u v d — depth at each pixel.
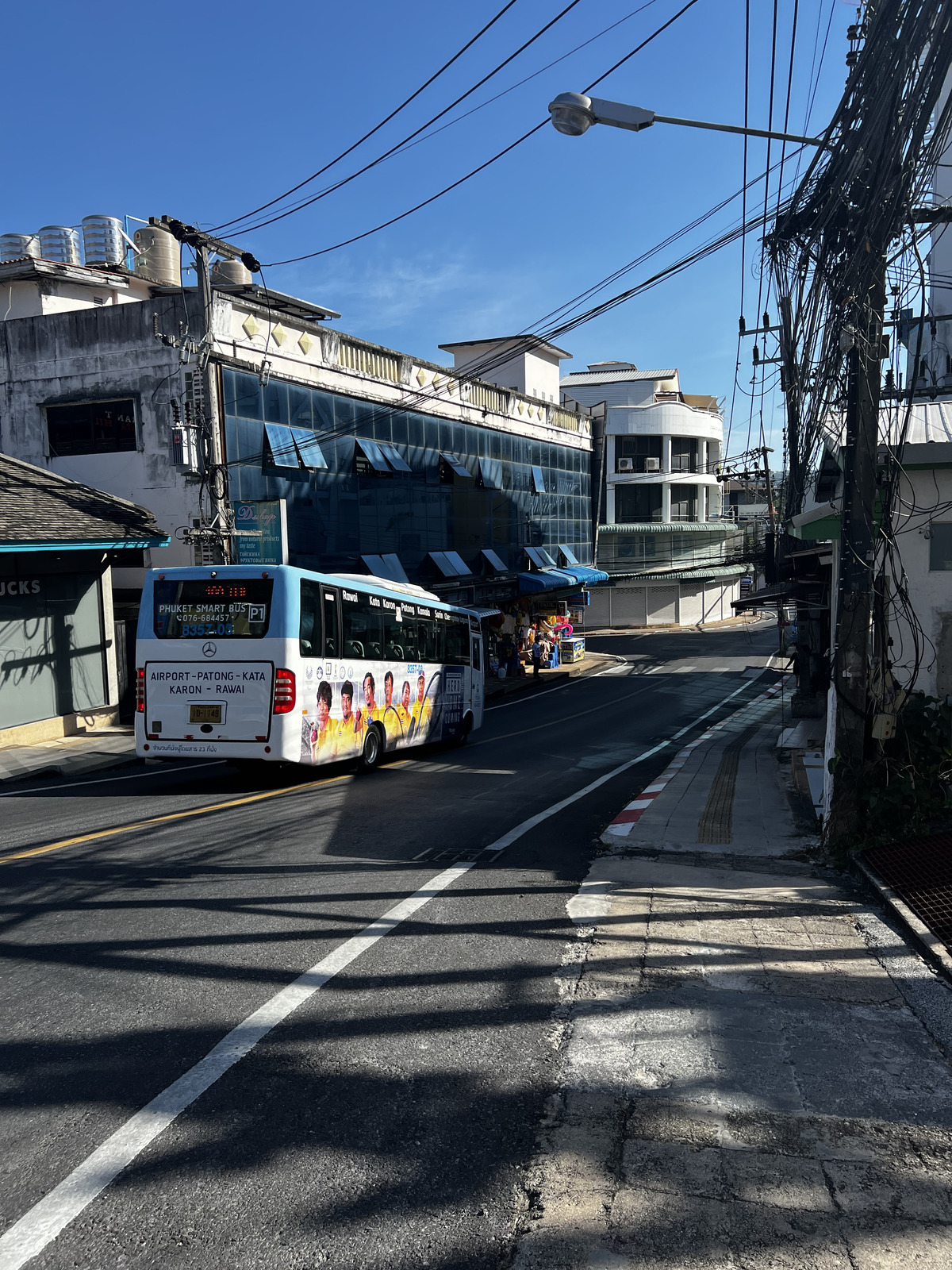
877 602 8.00
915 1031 4.55
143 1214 3.08
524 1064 4.15
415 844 8.57
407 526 27.92
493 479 33.91
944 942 5.58
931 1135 3.62
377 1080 3.99
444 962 5.39
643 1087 3.96
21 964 5.30
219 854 8.05
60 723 17.83
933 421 9.97
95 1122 3.63
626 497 56.59
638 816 9.75
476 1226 3.03
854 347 7.66
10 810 10.59
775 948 5.68
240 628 11.61
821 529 10.51
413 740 15.88
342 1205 3.13
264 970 5.23
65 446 21.16
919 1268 2.83
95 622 18.89
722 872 7.49
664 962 5.43
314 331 23.41
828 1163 3.41
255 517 19.91
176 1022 4.54
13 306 24.27
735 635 53.09
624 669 38.84
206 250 19.22
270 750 11.47
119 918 6.15
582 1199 3.18
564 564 40.19
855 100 7.07
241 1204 3.13
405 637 15.77
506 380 41.41
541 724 23.39
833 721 8.66
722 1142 3.54
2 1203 3.13
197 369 19.45
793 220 9.18
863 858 7.39
